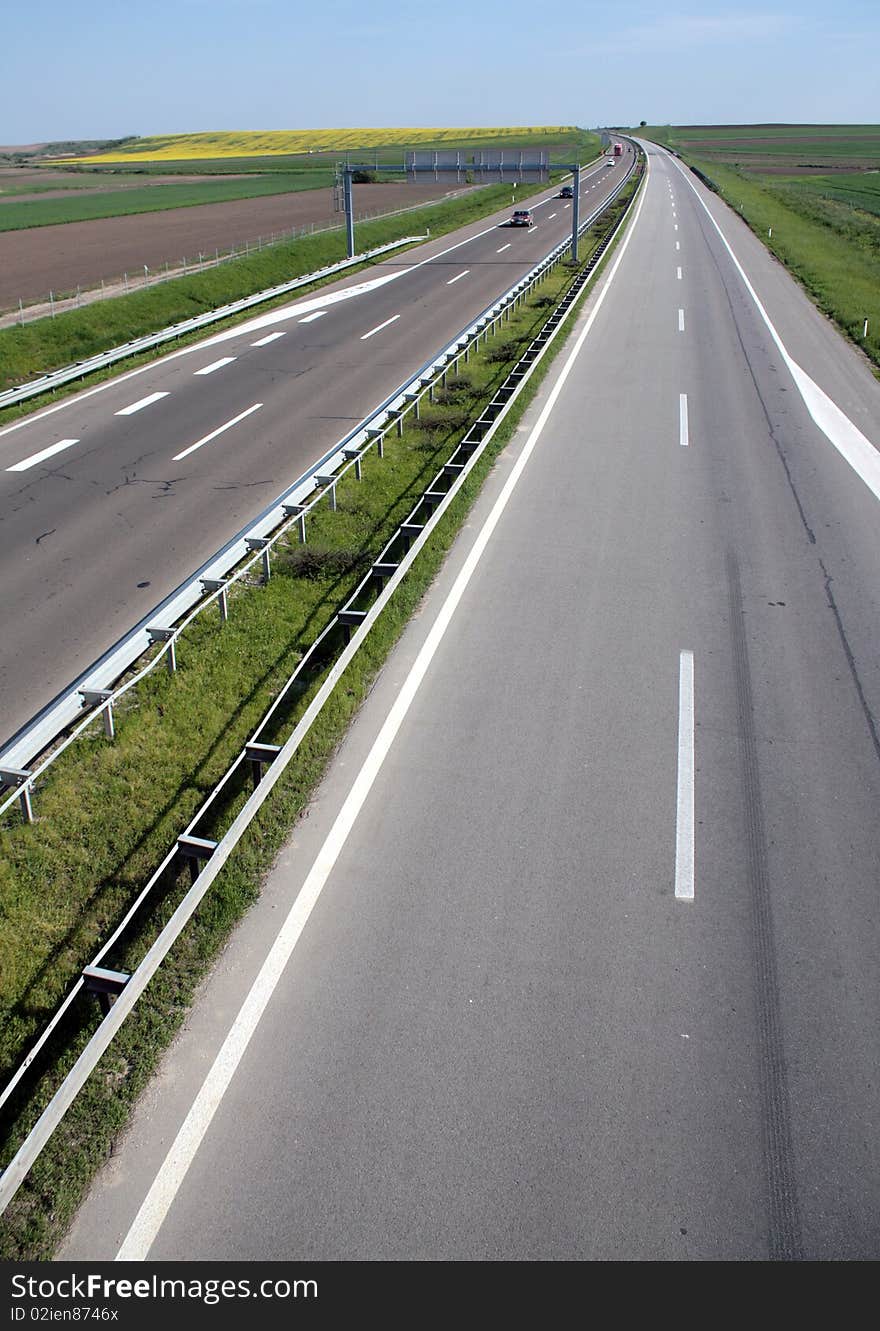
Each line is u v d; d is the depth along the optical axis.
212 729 8.53
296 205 66.00
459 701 8.71
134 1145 4.74
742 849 6.76
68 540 12.88
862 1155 4.62
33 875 6.77
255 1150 4.68
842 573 11.39
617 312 27.97
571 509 13.53
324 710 8.45
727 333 25.27
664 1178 4.52
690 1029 5.32
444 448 16.67
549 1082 5.01
